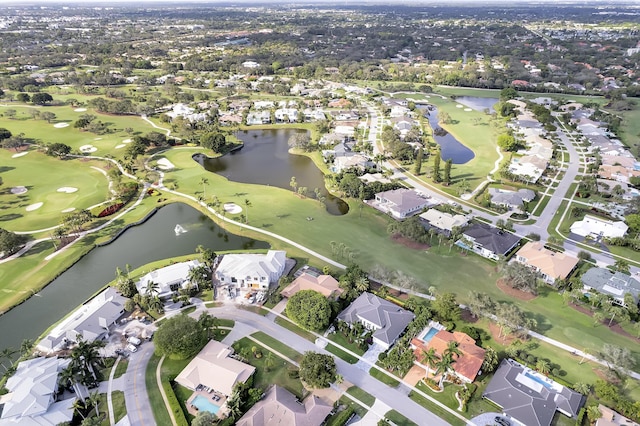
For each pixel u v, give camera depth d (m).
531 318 91.94
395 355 80.31
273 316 93.38
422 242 121.31
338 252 114.00
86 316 89.25
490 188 153.50
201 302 97.75
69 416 68.25
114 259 115.56
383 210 140.00
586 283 100.06
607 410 69.00
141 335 87.75
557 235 125.00
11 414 66.81
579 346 84.62
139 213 138.00
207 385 74.75
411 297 97.81
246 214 136.88
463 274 107.44
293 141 198.62
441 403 72.88
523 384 74.19
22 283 103.88
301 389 75.56
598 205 139.62
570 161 180.38
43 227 128.62
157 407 71.81
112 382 76.69
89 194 150.12
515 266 102.38
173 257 115.44
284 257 110.06
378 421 69.25
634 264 110.94
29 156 184.25
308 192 152.88
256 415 67.88
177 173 169.38
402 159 182.00
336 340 86.88
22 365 76.88
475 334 85.44
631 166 168.62
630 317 90.12
